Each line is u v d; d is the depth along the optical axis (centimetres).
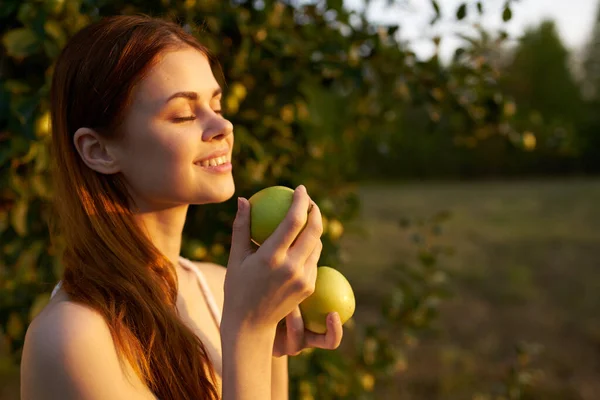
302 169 232
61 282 102
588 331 539
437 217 264
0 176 161
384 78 225
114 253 103
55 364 84
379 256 814
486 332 540
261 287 90
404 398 408
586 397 412
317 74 205
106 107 100
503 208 1373
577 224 1098
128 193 107
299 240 92
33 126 151
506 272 739
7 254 176
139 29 101
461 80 216
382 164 2338
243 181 189
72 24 159
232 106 190
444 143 2347
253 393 90
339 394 226
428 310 253
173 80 100
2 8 159
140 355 95
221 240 198
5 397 357
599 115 2600
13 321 178
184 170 100
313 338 108
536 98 2777
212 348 118
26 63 169
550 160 2406
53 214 164
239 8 189
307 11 216
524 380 283
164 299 104
